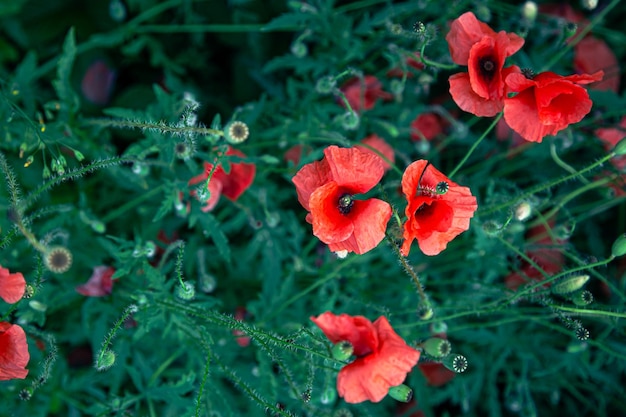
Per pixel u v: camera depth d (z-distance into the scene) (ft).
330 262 2.62
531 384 2.81
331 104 2.65
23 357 2.07
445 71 2.81
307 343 2.38
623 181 2.55
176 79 2.85
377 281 2.67
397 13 2.66
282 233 2.63
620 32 2.96
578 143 2.67
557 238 2.51
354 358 2.08
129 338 2.51
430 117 2.82
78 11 2.91
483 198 2.86
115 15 2.82
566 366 2.79
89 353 2.71
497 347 2.72
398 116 2.70
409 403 2.82
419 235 2.06
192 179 2.43
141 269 2.50
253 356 2.68
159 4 2.93
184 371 2.51
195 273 2.72
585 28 2.56
